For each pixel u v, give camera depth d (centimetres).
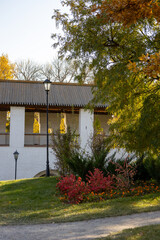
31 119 2670
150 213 772
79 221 748
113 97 1225
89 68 1275
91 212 831
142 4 651
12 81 2503
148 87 1218
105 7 687
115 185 1238
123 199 983
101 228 654
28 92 2397
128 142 1200
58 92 2458
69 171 1452
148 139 1083
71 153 1465
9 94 2325
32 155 2266
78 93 2489
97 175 1141
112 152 2247
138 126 1091
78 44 1234
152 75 658
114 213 794
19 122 2286
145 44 1179
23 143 2269
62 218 788
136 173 1339
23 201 1112
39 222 768
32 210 963
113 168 1326
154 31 1198
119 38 1216
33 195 1190
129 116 1222
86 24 1215
